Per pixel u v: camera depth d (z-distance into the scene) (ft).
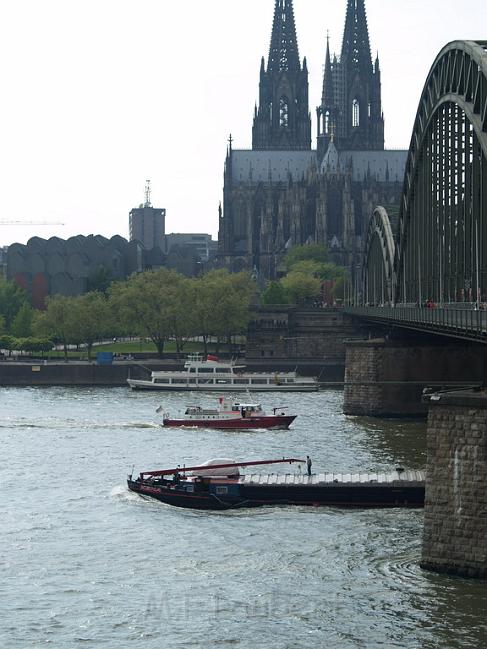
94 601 306.76
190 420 647.56
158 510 408.67
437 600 293.64
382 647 269.85
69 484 456.86
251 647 273.54
